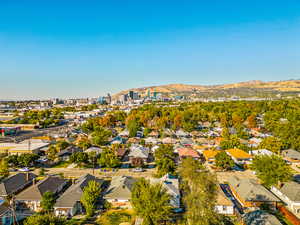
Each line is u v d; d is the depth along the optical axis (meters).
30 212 43.88
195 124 145.50
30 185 55.34
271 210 43.41
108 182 58.03
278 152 80.38
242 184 49.81
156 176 58.22
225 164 65.62
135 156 75.75
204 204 31.50
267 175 49.97
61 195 47.78
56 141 105.06
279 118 148.50
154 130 138.00
